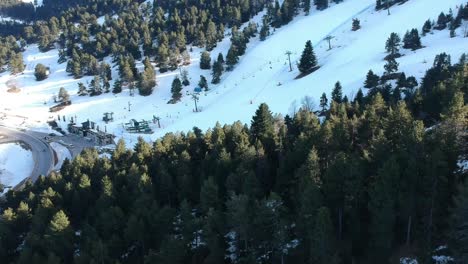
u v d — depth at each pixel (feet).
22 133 502.38
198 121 427.33
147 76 581.53
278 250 149.59
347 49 491.31
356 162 144.15
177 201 215.10
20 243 211.61
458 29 425.28
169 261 153.07
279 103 406.00
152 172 232.53
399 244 142.51
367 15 595.47
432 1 537.65
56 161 418.10
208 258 155.12
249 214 144.87
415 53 400.47
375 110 216.74
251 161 196.54
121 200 209.87
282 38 637.30
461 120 155.84
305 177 153.38
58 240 179.01
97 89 606.14
